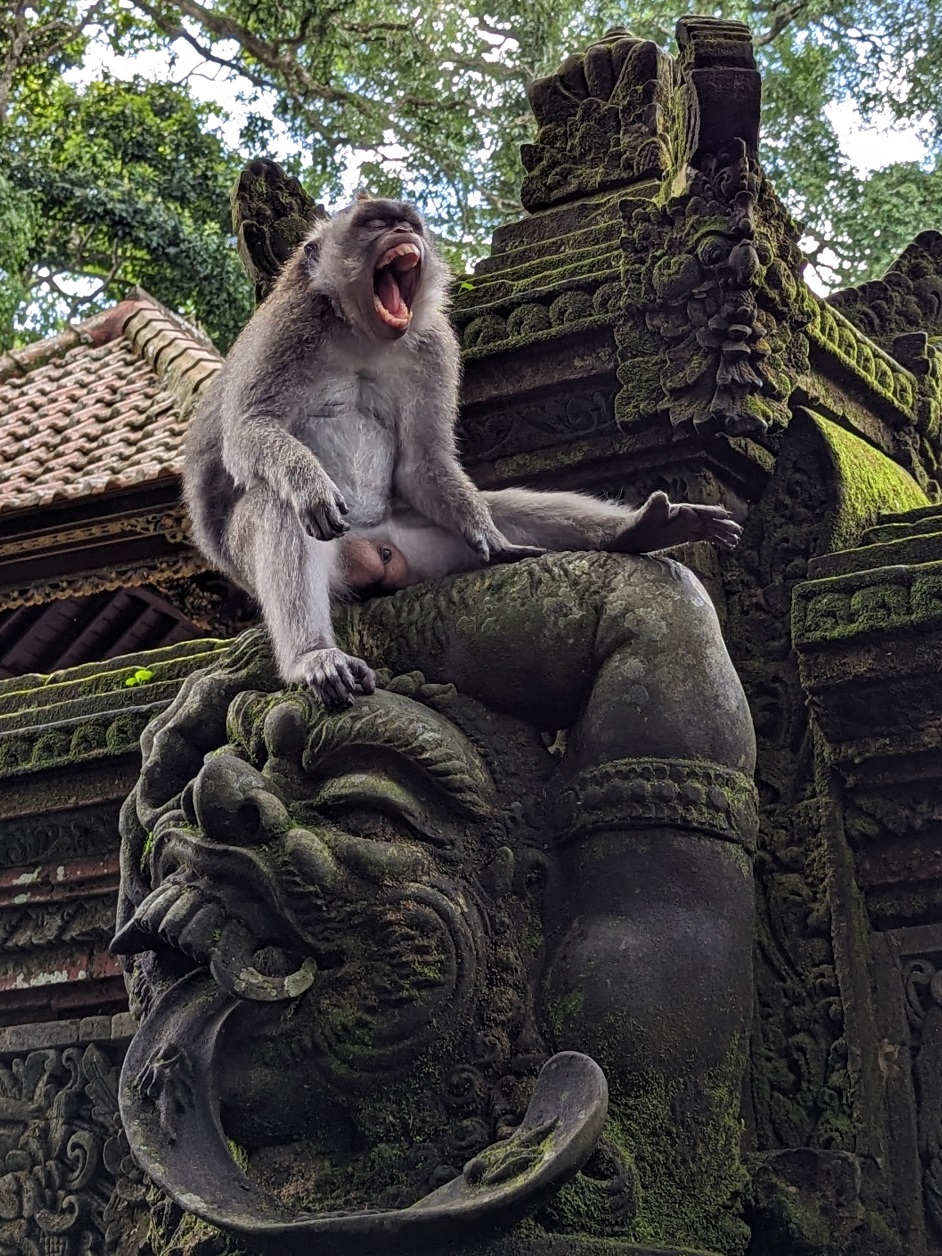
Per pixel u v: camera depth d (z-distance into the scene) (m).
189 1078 3.41
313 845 3.44
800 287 4.53
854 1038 3.78
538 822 3.70
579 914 3.60
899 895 3.87
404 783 3.60
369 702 3.64
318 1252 3.13
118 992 4.66
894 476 4.84
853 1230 3.56
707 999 3.48
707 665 3.70
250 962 3.42
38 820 4.82
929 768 3.85
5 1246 4.59
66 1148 4.59
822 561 4.20
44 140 19.06
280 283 4.78
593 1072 3.24
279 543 4.03
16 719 5.02
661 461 4.42
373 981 3.43
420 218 4.63
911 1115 3.68
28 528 8.09
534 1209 3.09
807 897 3.96
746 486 4.48
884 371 4.99
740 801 3.65
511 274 4.91
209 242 18.42
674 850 3.56
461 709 3.79
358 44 17.61
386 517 4.52
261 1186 3.39
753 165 4.39
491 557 4.08
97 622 8.99
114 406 9.86
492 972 3.55
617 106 5.22
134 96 19.20
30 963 4.80
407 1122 3.43
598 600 3.77
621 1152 3.33
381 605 4.01
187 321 11.78
